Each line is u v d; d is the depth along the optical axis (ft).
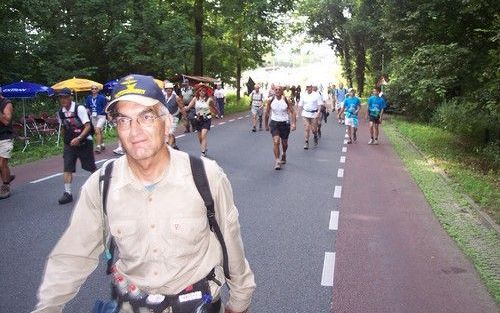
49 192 29.07
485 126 51.57
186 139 55.42
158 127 6.37
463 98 51.08
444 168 37.73
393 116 93.66
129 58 90.63
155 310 6.48
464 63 48.98
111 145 51.16
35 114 67.10
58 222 22.72
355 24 124.67
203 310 6.50
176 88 90.79
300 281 16.17
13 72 74.79
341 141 56.29
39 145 54.44
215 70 126.21
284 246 19.62
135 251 6.39
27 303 14.51
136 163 6.36
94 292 15.28
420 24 53.93
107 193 6.39
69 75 80.02
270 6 102.37
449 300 14.79
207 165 6.57
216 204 6.62
